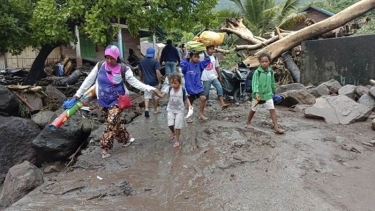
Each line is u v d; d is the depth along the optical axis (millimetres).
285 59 11492
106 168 4504
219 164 4363
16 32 8492
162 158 4746
